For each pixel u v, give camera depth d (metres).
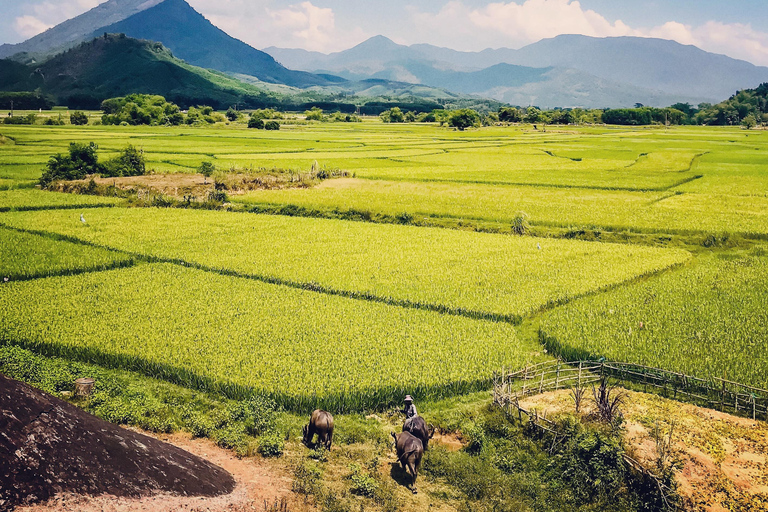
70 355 22.88
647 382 22.06
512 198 61.22
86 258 36.12
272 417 18.59
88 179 68.06
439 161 94.81
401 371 21.83
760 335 25.45
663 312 28.55
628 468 16.05
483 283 33.16
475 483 15.88
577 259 39.00
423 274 34.69
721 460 16.72
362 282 32.78
